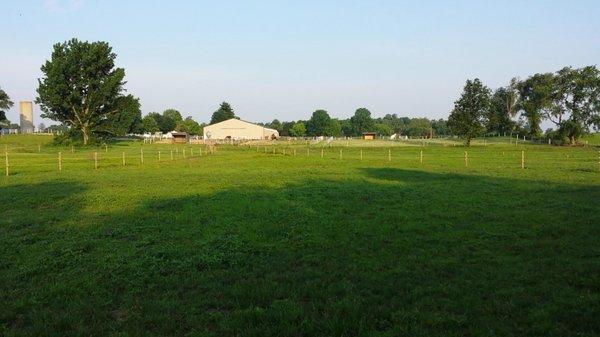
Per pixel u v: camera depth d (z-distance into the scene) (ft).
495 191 71.61
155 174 106.22
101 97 270.05
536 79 343.26
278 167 127.24
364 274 31.17
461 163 140.46
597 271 30.91
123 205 61.26
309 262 34.68
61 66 259.39
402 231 44.47
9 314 24.97
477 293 27.45
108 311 25.76
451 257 35.17
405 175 101.45
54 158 171.94
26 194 70.54
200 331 22.86
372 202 62.28
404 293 27.68
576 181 84.79
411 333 21.98
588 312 24.03
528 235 41.86
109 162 150.00
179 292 28.78
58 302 27.04
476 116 282.97
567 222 46.78
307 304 26.30
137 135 499.92
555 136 314.96
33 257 36.55
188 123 564.71
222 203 61.41
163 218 51.93
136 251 37.91
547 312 24.09
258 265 34.12
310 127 629.51
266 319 24.03
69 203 62.64
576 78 298.56
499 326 22.79
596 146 272.51
